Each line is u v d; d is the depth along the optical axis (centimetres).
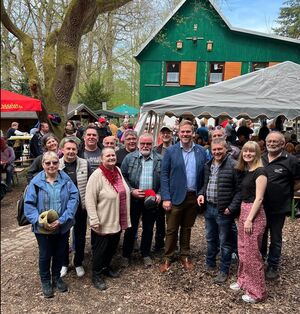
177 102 723
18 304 334
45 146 435
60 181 351
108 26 2245
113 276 400
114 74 3077
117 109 2570
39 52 1562
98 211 367
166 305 343
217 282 383
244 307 338
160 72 1903
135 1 1431
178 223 411
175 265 430
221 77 1883
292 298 355
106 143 455
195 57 1872
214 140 375
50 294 351
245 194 347
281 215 383
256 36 1805
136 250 488
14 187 880
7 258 439
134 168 428
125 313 329
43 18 1345
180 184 399
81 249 398
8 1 1441
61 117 994
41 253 346
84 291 368
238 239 358
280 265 434
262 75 767
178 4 1819
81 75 2697
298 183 385
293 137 931
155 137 996
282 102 695
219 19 1823
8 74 1327
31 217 331
